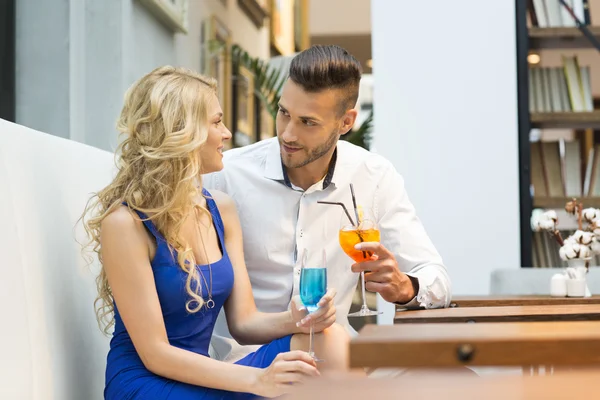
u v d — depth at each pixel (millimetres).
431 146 3881
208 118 1903
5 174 1581
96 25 3424
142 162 1802
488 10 3875
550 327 1183
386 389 703
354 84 2109
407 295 1977
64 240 1820
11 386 1524
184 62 4695
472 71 3881
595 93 3973
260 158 2273
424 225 3877
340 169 2248
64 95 3230
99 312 1999
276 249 2219
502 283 2990
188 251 1761
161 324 1697
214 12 5301
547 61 4012
